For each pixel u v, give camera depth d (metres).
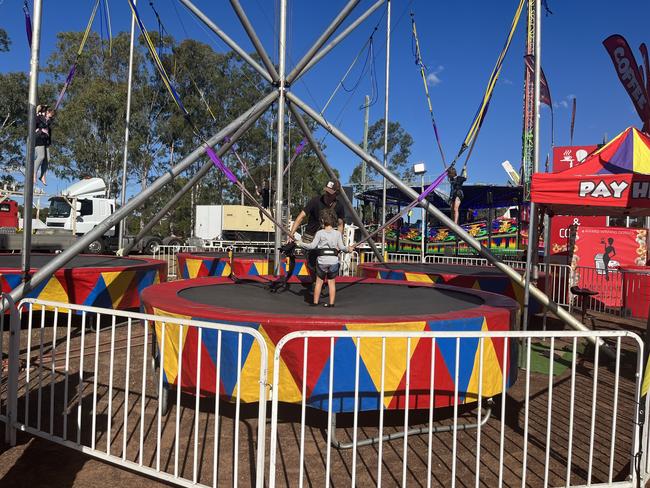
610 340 6.57
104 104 25.70
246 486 2.59
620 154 4.70
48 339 5.86
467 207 22.55
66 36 27.17
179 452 2.98
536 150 5.04
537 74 5.02
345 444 3.13
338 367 3.05
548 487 2.67
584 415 3.83
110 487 2.57
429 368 3.18
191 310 3.39
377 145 38.38
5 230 17.59
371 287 5.88
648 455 2.69
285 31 6.87
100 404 3.76
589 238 9.30
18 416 3.46
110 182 27.08
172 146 28.95
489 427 3.55
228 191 32.91
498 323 3.54
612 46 4.43
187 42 26.73
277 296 5.06
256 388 3.13
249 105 28.39
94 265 7.28
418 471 2.84
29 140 4.22
